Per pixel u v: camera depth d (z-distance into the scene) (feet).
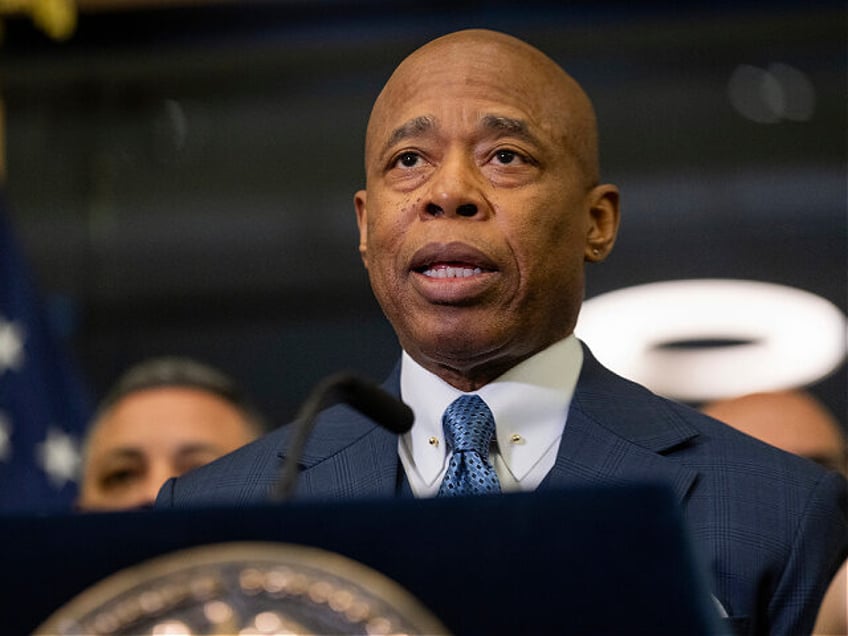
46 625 5.86
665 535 5.92
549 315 10.52
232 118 27.20
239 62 26.76
